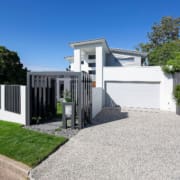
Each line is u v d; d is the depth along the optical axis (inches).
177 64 608.1
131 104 694.5
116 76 703.7
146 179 163.3
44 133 307.4
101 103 645.3
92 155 218.7
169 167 187.2
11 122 402.9
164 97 642.2
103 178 165.0
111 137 293.1
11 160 200.5
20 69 1076.5
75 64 763.4
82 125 358.9
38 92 399.2
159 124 398.9
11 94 412.2
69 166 189.2
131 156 215.9
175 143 265.4
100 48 715.4
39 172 176.4
